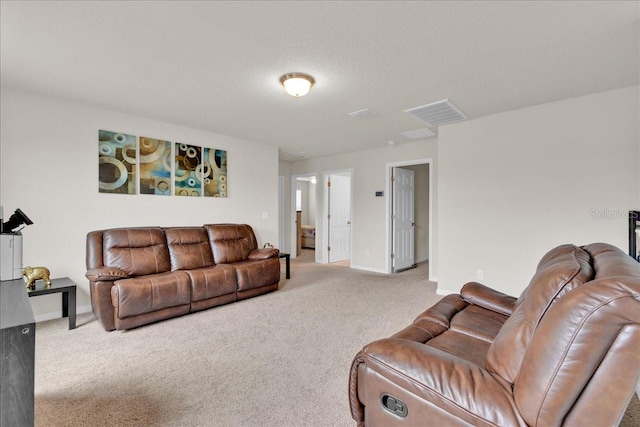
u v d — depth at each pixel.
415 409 1.01
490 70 2.45
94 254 3.01
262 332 2.70
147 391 1.83
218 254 3.91
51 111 3.06
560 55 2.22
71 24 1.88
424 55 2.23
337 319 3.03
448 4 1.69
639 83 2.68
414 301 3.65
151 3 1.68
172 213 3.96
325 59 2.29
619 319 0.73
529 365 0.86
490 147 3.52
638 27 1.88
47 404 1.70
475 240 3.63
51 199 3.07
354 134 4.51
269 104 3.24
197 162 4.21
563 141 3.06
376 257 5.57
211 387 1.87
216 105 3.28
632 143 2.73
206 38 2.03
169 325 2.85
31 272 2.65
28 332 1.06
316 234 6.59
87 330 2.73
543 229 3.18
